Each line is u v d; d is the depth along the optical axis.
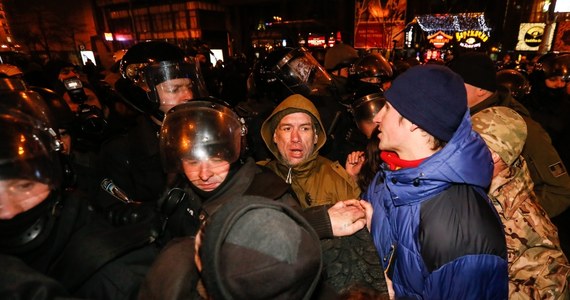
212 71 6.35
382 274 0.92
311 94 2.21
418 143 0.91
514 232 1.15
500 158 1.10
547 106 2.61
